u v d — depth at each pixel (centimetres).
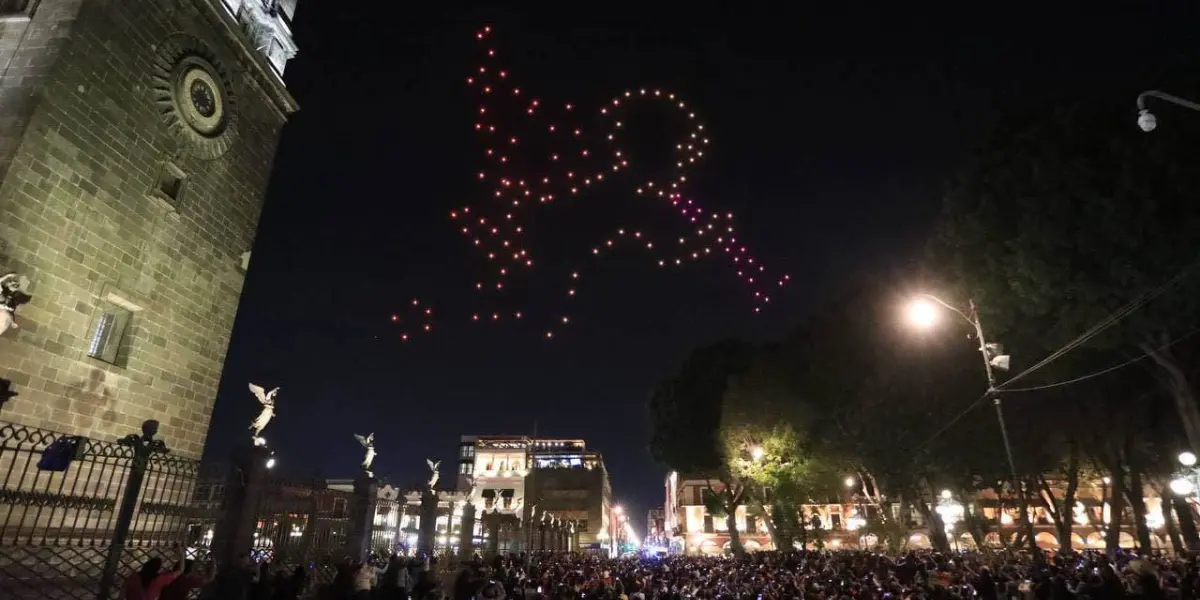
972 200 2103
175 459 1366
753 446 4119
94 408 1727
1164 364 1986
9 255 1528
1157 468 3619
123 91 1833
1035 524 6800
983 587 1639
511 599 1738
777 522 4978
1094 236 1727
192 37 2088
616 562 3775
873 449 3319
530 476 9125
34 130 1589
